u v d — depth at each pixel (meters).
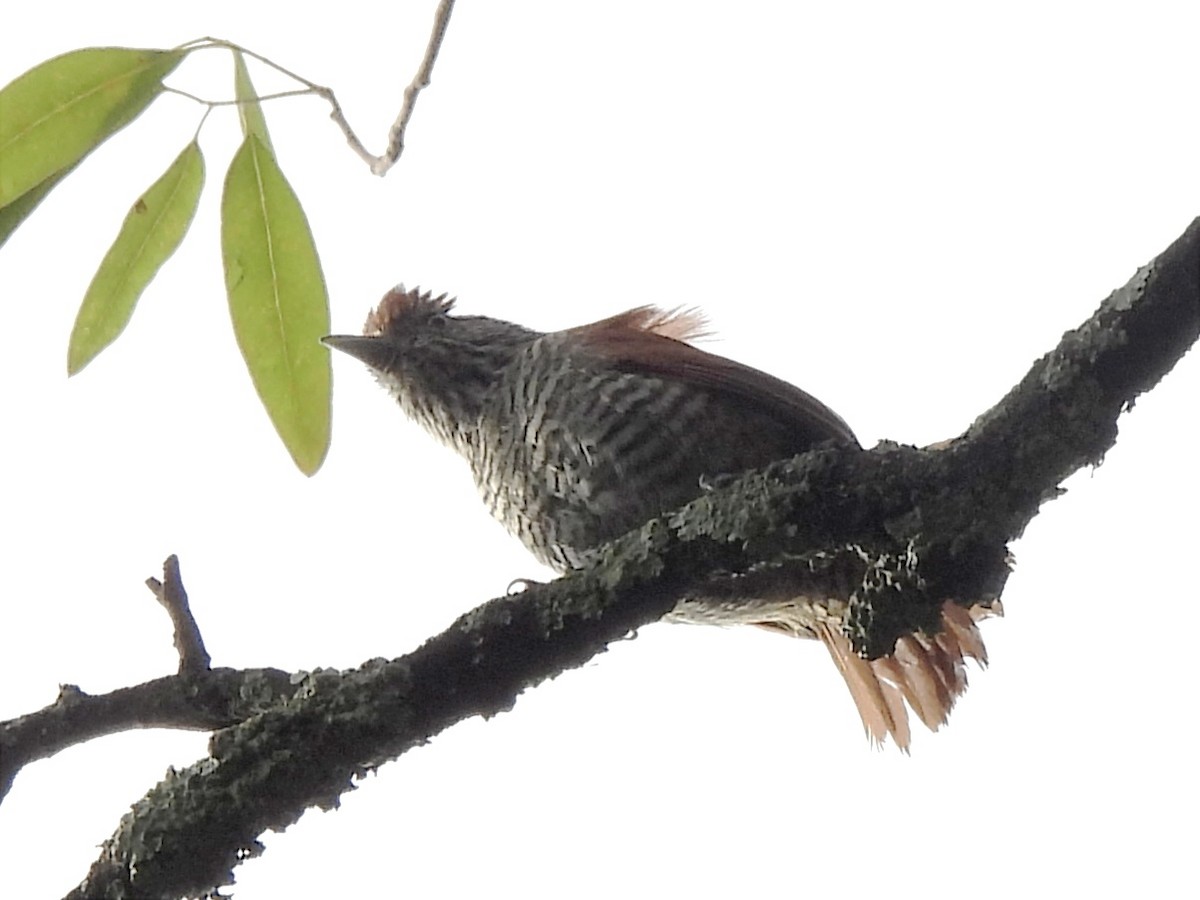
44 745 4.43
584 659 4.43
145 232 4.46
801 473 4.43
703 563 4.43
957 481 4.42
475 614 4.43
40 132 4.44
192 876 4.41
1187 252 4.41
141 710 4.43
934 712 4.51
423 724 4.42
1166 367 4.41
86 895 4.41
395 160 4.46
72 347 4.46
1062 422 4.41
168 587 4.44
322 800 4.42
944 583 4.43
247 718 4.43
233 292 4.46
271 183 4.46
